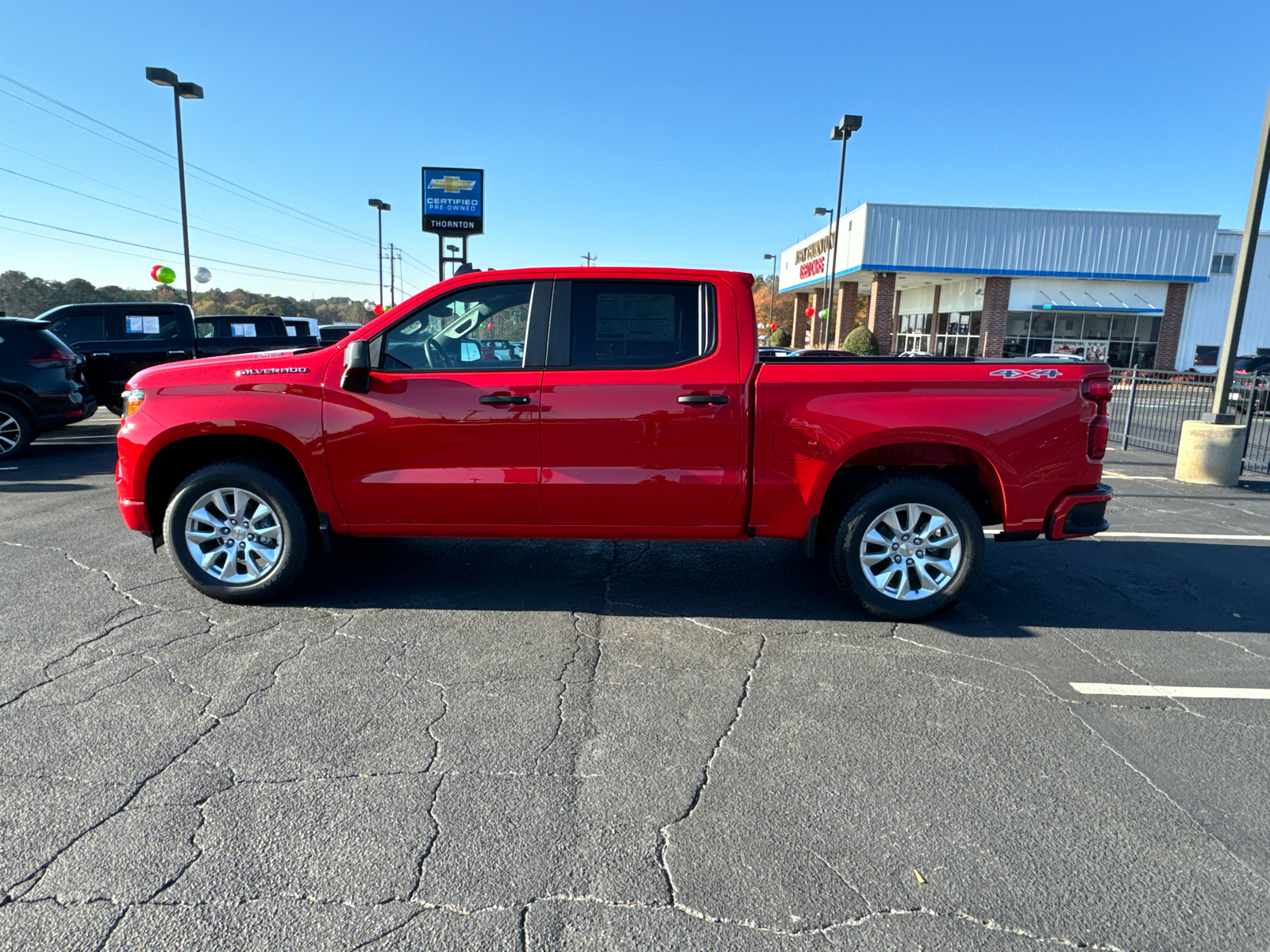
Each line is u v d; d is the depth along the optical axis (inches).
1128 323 1277.1
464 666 149.3
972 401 164.2
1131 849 99.2
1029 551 240.7
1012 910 88.2
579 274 169.2
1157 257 1230.9
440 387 167.2
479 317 170.4
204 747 119.0
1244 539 257.4
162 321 507.2
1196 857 98.0
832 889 91.1
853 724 130.1
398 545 231.0
